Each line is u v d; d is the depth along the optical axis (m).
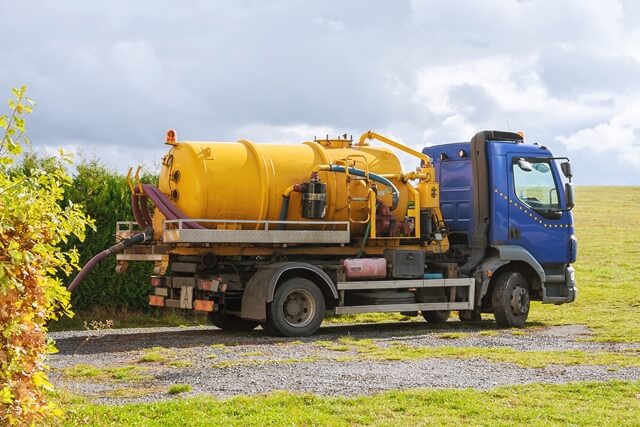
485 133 16.77
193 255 15.02
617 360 11.01
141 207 15.27
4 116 5.77
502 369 10.30
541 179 17.08
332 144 15.93
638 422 7.27
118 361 11.28
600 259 32.09
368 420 7.31
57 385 9.33
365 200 15.55
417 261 15.87
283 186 14.95
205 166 14.46
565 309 20.06
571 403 8.09
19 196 5.80
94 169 17.98
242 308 14.59
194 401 7.99
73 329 16.41
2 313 5.74
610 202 67.56
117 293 17.84
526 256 16.61
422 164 16.56
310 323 14.62
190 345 13.11
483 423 7.21
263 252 15.05
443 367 10.48
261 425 7.04
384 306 15.62
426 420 7.30
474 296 16.42
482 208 16.67
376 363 10.84
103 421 7.07
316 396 8.33
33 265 6.08
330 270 15.30
